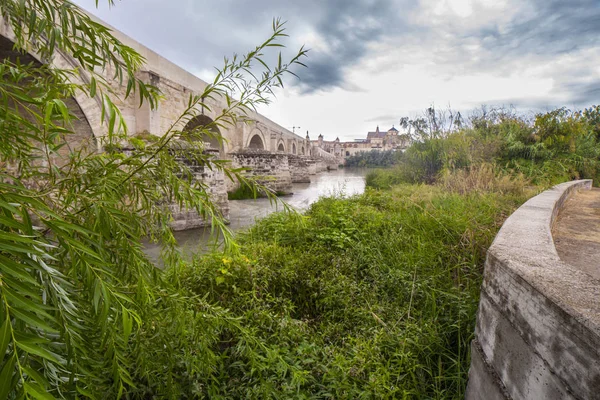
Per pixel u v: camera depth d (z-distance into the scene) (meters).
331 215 6.13
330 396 2.18
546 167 10.31
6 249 0.59
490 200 6.12
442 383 2.36
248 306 3.21
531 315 1.28
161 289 1.42
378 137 117.19
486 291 1.80
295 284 3.83
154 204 1.41
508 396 1.41
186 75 14.96
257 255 4.29
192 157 1.37
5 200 0.66
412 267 3.87
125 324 0.85
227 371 2.39
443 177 9.34
